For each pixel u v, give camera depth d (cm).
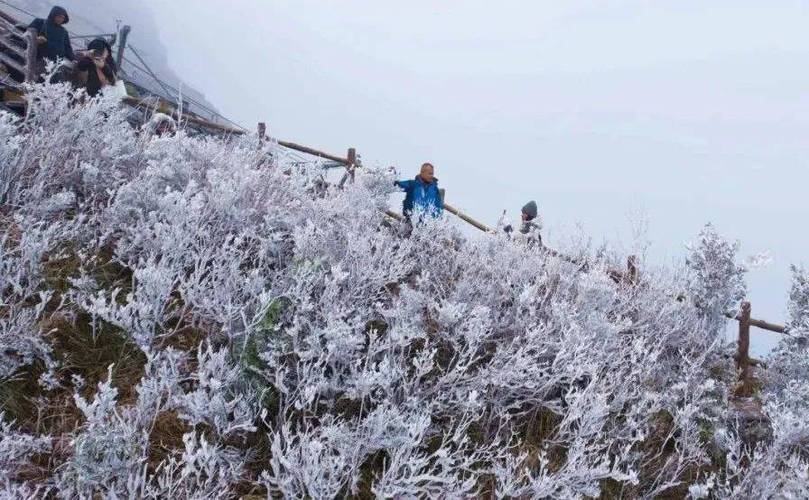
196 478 244
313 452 248
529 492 312
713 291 581
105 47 789
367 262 409
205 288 348
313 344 311
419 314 383
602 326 436
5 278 296
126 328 296
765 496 369
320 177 584
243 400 287
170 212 380
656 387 460
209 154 513
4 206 371
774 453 396
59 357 297
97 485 232
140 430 272
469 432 349
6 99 715
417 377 328
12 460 238
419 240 527
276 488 254
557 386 399
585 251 618
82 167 404
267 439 298
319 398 320
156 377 283
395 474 265
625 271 611
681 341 538
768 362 567
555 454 359
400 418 282
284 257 426
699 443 405
